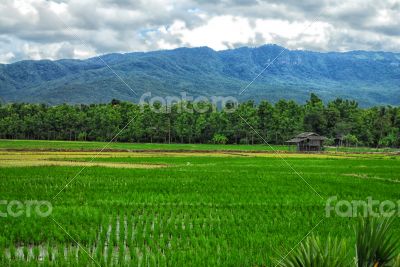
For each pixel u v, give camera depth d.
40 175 34.09
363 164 54.28
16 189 26.50
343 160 61.78
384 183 33.34
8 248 13.77
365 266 6.51
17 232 15.21
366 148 117.50
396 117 136.50
